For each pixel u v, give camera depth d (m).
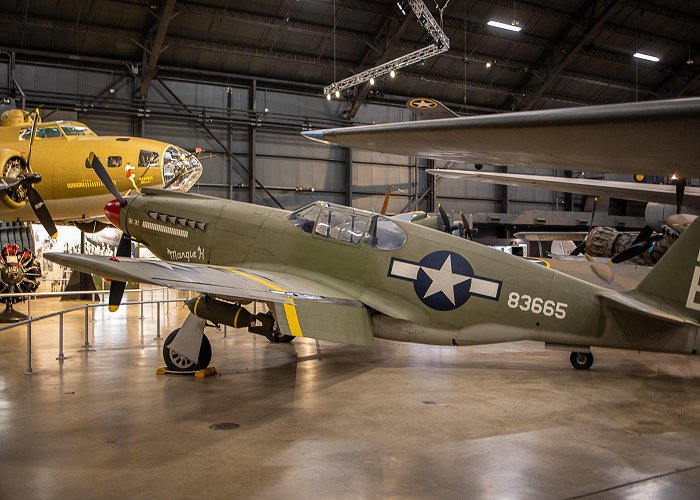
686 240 6.61
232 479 3.64
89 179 13.24
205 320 7.01
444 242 7.21
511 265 7.09
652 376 7.13
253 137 25.44
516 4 23.75
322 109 26.80
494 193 30.67
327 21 23.28
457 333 7.18
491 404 5.66
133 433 4.64
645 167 1.82
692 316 6.58
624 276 9.15
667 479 3.66
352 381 6.77
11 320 12.97
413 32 24.12
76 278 19.72
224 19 22.19
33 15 20.41
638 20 25.36
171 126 24.33
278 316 5.73
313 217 7.57
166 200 8.45
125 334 10.91
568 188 13.34
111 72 23.03
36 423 4.91
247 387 6.39
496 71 27.33
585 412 5.37
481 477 3.69
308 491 3.45
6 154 11.68
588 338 6.96
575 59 26.91
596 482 3.61
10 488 3.48
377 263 7.23
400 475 3.72
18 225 19.25
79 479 3.63
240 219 7.93
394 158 28.42
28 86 21.75
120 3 20.53
